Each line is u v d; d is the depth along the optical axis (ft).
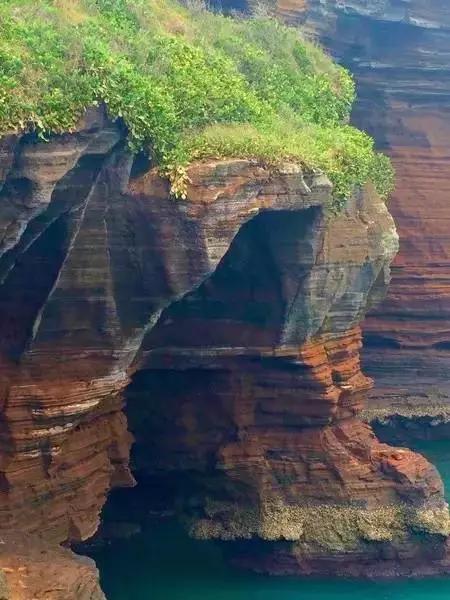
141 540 103.14
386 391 148.77
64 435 81.15
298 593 95.40
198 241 80.59
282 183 86.17
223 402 100.73
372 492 101.81
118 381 84.38
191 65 89.61
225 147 83.05
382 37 153.99
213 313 97.30
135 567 98.68
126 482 90.17
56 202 75.46
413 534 100.17
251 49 108.78
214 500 102.68
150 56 86.33
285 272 94.63
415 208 153.07
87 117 74.13
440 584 98.37
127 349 84.02
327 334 102.89
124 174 79.51
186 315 96.89
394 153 154.10
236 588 95.71
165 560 100.22
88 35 79.97
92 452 85.51
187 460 102.17
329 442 101.91
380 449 105.91
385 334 150.20
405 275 151.12
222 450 100.42
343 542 98.94
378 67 153.28
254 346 98.37
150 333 95.55
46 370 80.48
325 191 91.04
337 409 104.06
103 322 82.02
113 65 76.74
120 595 92.32
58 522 81.76
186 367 98.37
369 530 99.19
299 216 91.86
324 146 98.22
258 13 133.69
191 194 79.77
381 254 105.09
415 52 155.22
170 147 80.53
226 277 95.81
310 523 99.86
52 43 75.10
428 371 151.02
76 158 73.82
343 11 149.48
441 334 152.35
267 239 93.30
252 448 100.94
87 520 84.48
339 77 122.52
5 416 78.48
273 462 101.65
